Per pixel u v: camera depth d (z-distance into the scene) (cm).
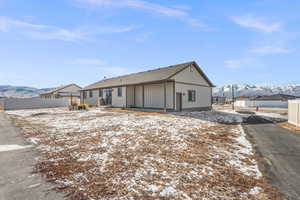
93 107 2277
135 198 251
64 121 1014
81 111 1759
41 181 301
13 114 1486
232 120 1166
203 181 307
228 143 573
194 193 267
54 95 3512
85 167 360
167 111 1533
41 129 767
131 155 434
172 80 1513
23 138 607
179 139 598
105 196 255
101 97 2514
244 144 568
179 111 1609
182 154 448
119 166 366
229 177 325
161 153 452
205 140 599
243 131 790
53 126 844
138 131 718
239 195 265
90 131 719
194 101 1798
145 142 555
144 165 372
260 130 820
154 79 1559
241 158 433
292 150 504
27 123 945
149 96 1805
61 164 376
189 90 1733
